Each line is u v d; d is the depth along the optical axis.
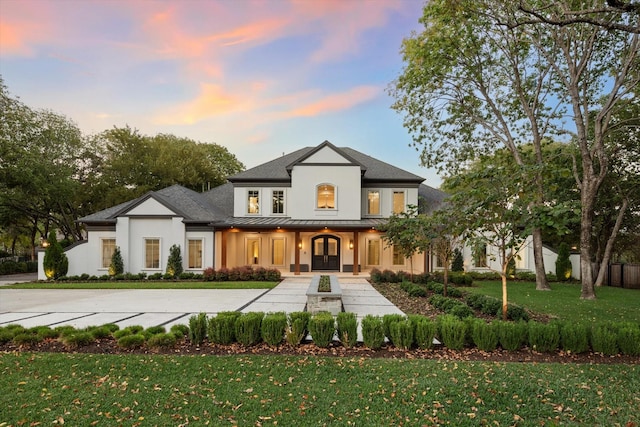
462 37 14.35
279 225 19.19
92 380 4.51
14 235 33.00
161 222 18.69
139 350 5.83
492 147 17.92
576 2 11.62
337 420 3.49
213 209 21.64
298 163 21.12
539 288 15.37
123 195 27.44
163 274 17.94
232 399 3.95
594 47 14.12
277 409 3.71
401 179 21.70
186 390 4.18
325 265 22.06
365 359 5.39
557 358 5.54
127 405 3.81
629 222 19.47
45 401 3.90
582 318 8.92
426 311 9.58
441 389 4.21
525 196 6.43
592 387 4.32
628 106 15.09
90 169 29.77
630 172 17.52
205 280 17.36
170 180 30.66
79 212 30.27
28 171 21.59
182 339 6.34
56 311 9.73
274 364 5.13
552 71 15.71
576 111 13.70
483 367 5.00
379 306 10.38
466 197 6.99
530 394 4.10
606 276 18.45
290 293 13.35
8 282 18.28
